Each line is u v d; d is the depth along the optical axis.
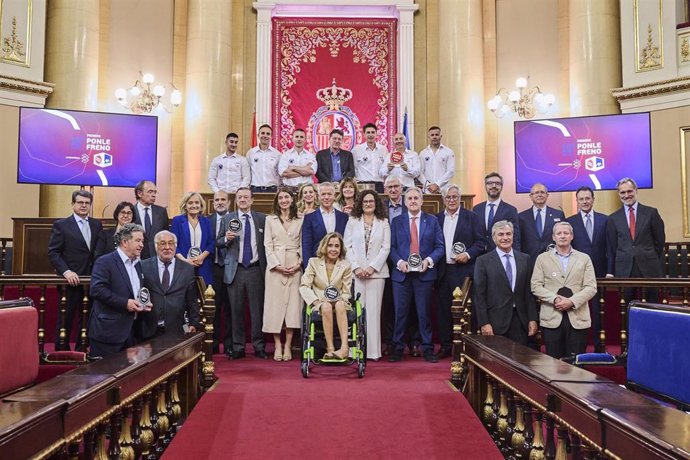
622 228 6.57
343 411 4.36
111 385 2.93
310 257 6.24
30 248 7.84
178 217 6.55
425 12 12.64
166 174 11.95
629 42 10.50
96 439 2.93
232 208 8.20
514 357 3.69
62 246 6.13
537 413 3.35
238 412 4.34
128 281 4.90
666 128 10.05
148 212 6.62
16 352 3.79
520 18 12.23
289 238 6.41
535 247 6.62
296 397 4.62
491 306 5.48
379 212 6.35
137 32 11.88
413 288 6.27
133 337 5.20
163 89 10.99
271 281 6.31
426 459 3.71
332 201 6.39
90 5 10.65
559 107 11.86
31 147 9.12
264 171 8.90
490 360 4.05
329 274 5.79
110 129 9.52
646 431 2.03
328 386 4.93
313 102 12.47
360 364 5.29
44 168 9.17
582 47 10.82
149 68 11.91
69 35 10.41
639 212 6.59
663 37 10.16
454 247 6.24
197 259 6.26
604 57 10.70
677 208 9.89
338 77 12.52
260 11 12.46
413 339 6.64
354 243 6.24
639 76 10.37
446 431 4.07
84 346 5.66
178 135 12.06
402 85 12.41
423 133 12.49
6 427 2.07
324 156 8.62
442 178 8.56
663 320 3.74
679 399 3.53
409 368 5.79
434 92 12.55
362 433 4.03
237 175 8.67
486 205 6.79
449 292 6.45
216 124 11.53
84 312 5.69
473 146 11.57
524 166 9.52
